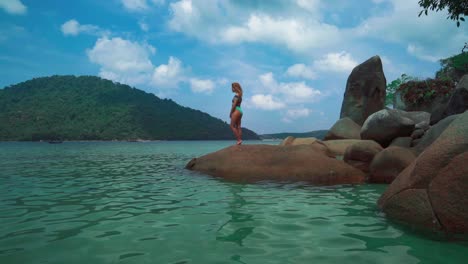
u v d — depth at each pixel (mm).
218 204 5004
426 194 3738
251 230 3572
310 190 6301
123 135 177500
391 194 4324
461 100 10070
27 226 3787
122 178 8430
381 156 7430
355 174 7652
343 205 4898
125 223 3902
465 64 18625
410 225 3758
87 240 3232
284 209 4633
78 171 10328
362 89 17891
